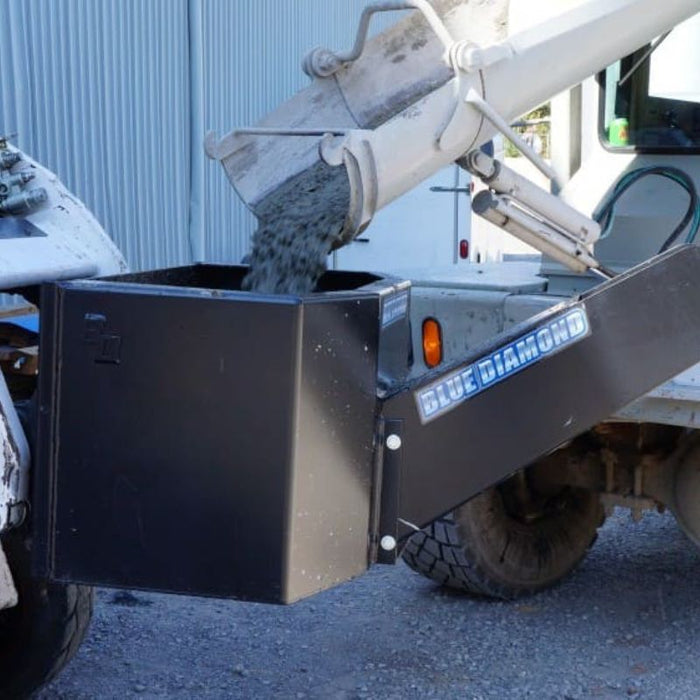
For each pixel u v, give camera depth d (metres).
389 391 3.27
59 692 4.31
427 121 3.75
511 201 4.21
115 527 3.03
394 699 4.40
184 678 4.50
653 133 4.99
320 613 5.22
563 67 4.16
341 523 3.11
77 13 8.36
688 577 5.78
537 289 4.96
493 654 4.84
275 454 2.96
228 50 10.16
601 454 5.18
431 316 4.90
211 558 3.01
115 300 2.97
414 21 4.22
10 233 3.55
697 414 4.29
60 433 3.02
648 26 4.34
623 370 3.55
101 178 8.73
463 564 5.23
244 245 10.52
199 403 2.97
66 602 3.68
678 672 4.67
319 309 2.96
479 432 3.36
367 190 3.59
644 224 5.01
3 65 7.75
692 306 3.62
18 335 3.80
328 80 4.31
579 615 5.28
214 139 4.05
